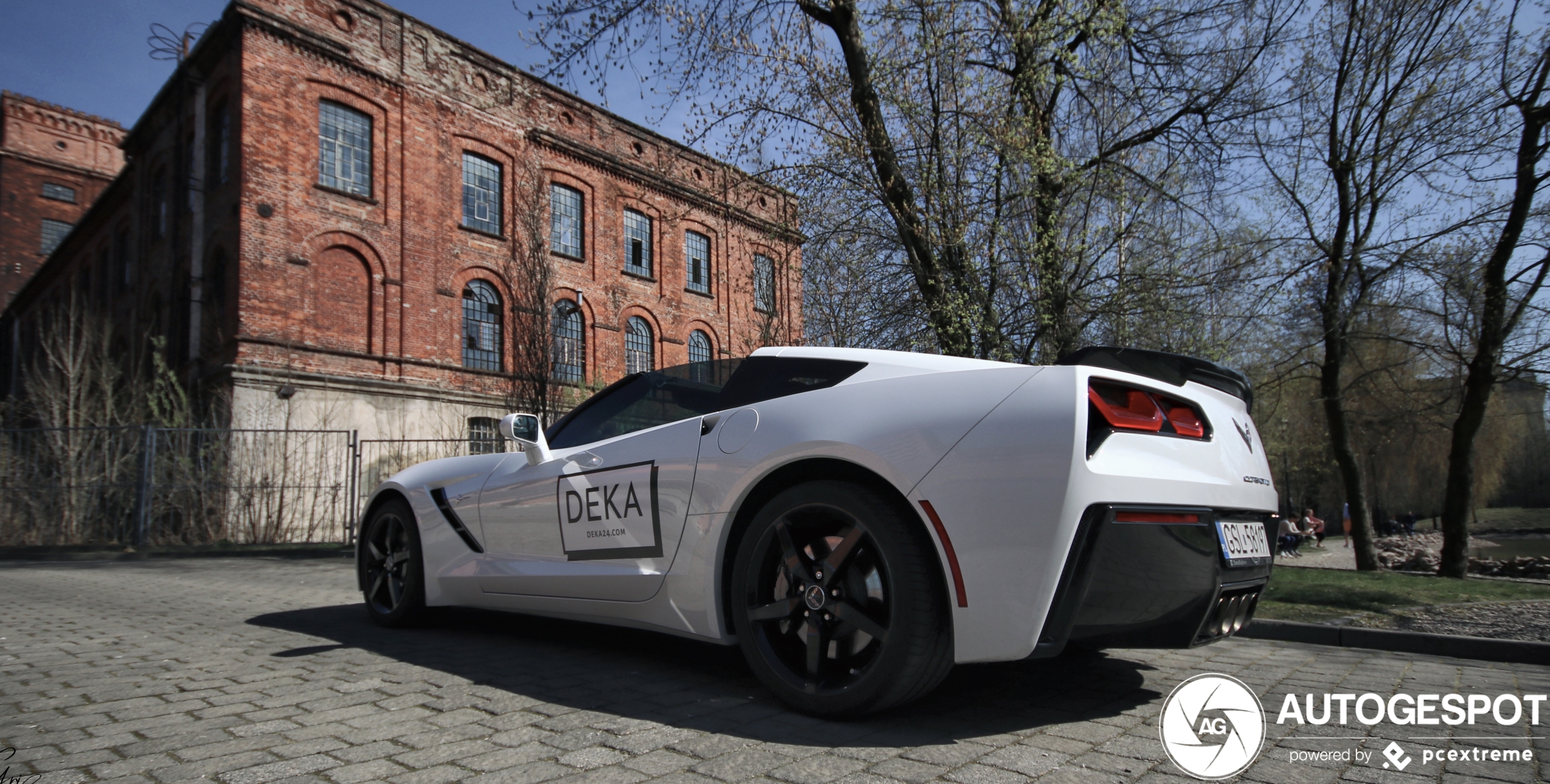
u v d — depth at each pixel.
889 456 2.37
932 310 7.54
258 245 15.73
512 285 18.42
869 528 2.35
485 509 3.76
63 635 4.15
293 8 16.59
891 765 2.02
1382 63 9.36
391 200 17.83
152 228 20.34
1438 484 29.92
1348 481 10.98
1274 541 2.81
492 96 20.06
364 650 3.56
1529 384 9.62
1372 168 9.50
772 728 2.35
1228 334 9.01
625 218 23.28
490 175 20.05
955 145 7.53
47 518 12.95
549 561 3.41
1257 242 9.24
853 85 7.96
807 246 8.52
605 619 3.21
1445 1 8.98
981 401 2.32
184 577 8.23
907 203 7.71
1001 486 2.18
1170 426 2.43
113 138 40.44
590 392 17.16
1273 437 24.59
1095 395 2.26
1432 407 11.07
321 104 17.03
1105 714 2.53
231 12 16.00
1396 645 4.19
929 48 7.45
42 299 30.19
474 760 2.06
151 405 14.80
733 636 2.80
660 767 2.01
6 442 13.17
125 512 12.88
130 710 2.55
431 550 4.00
